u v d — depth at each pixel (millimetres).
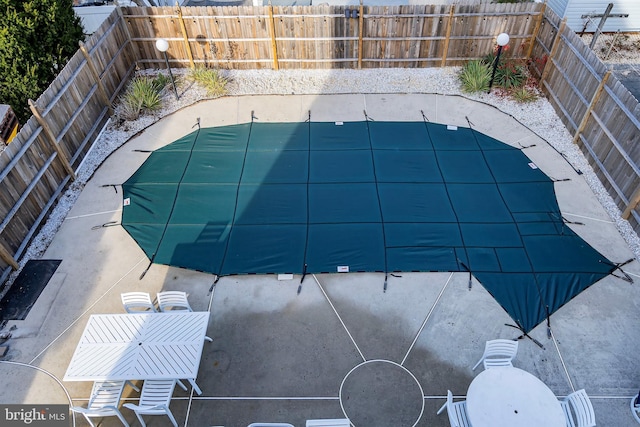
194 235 8609
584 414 5410
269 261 8172
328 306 7551
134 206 9172
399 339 7098
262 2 16031
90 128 10617
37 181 8648
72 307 7547
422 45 12492
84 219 9000
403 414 6262
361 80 12531
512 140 10602
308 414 6273
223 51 12633
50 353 6961
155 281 7941
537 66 12211
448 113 11398
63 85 9547
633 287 7680
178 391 6516
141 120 11320
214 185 9547
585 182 9562
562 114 11062
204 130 10961
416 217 8828
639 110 8320
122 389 6066
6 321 7348
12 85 9727
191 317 6605
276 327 7281
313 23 11992
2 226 7742
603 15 13039
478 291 7695
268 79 12617
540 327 7199
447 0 15000
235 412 6305
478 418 5375
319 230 8633
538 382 5684
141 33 12297
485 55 12727
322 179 9625
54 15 9961
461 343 7035
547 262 8039
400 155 10164
